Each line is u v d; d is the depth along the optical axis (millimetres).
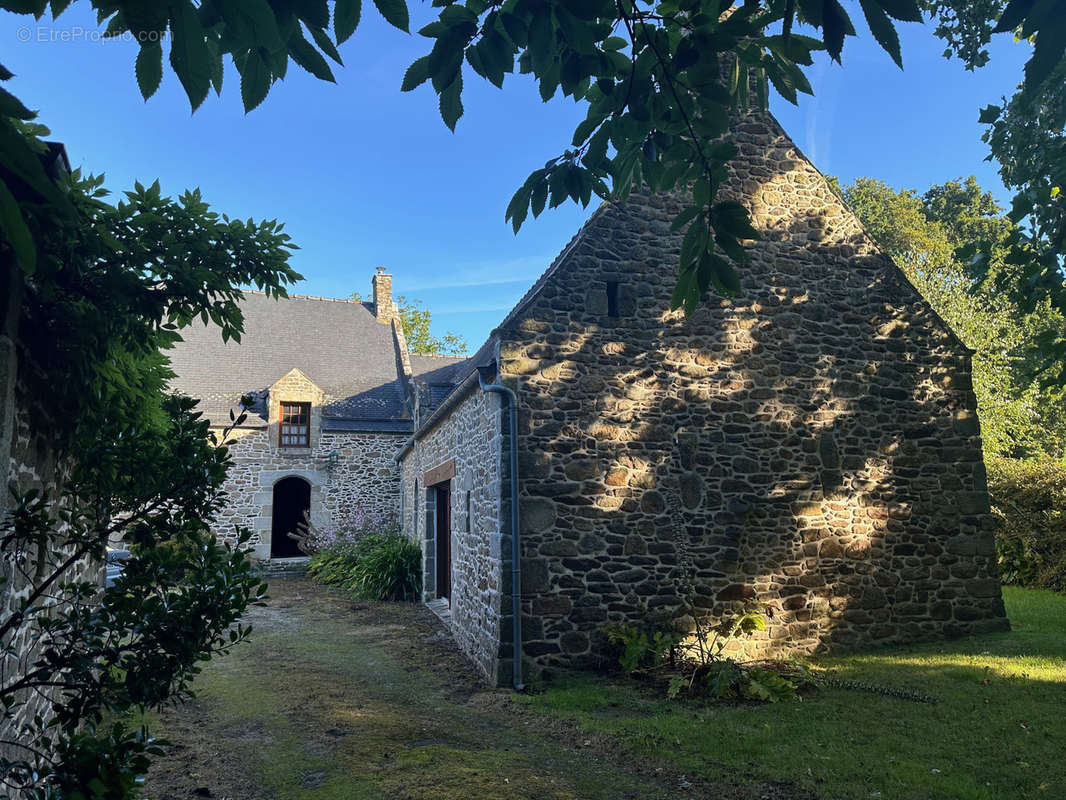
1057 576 11125
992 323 17875
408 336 32375
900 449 8344
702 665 6605
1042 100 5145
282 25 1569
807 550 7781
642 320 7672
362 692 6598
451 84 2223
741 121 8453
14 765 2746
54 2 1460
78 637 3160
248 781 4531
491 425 7348
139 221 3996
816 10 1806
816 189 8625
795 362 8141
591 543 7090
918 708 5742
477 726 5602
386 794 4332
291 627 9797
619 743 5105
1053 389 5438
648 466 7430
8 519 3125
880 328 8539
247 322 18594
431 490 12023
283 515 19891
